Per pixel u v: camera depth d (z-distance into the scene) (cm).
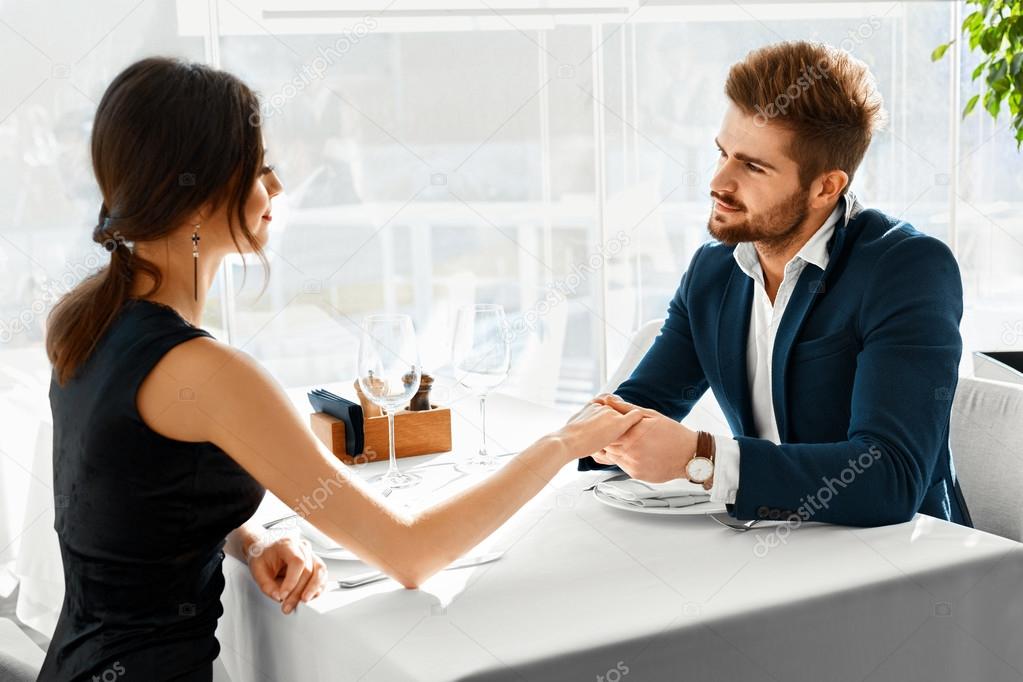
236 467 114
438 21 360
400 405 148
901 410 132
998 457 165
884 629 112
